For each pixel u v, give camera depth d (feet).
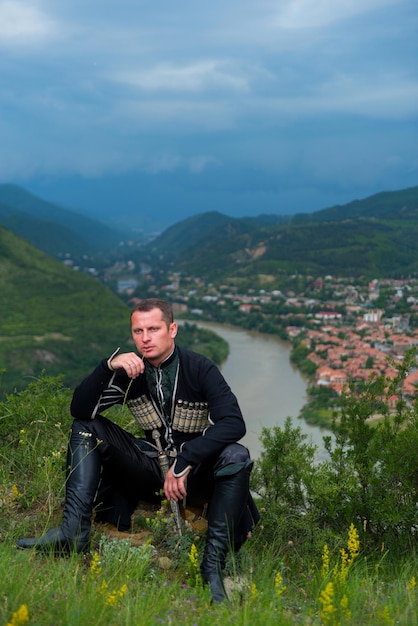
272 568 13.41
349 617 10.07
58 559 12.09
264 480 16.39
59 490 15.29
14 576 10.25
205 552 12.17
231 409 12.67
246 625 9.51
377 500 15.06
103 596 9.80
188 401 12.95
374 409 15.96
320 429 180.55
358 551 14.75
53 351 419.33
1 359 391.24
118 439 13.57
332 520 15.57
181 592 11.10
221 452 12.67
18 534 13.39
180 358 12.96
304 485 15.69
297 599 11.71
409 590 11.53
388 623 9.95
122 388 13.15
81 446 13.08
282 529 14.98
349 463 15.70
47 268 619.26
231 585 11.91
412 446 14.60
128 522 14.02
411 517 15.07
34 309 513.86
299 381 290.56
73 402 13.12
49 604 9.54
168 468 13.21
